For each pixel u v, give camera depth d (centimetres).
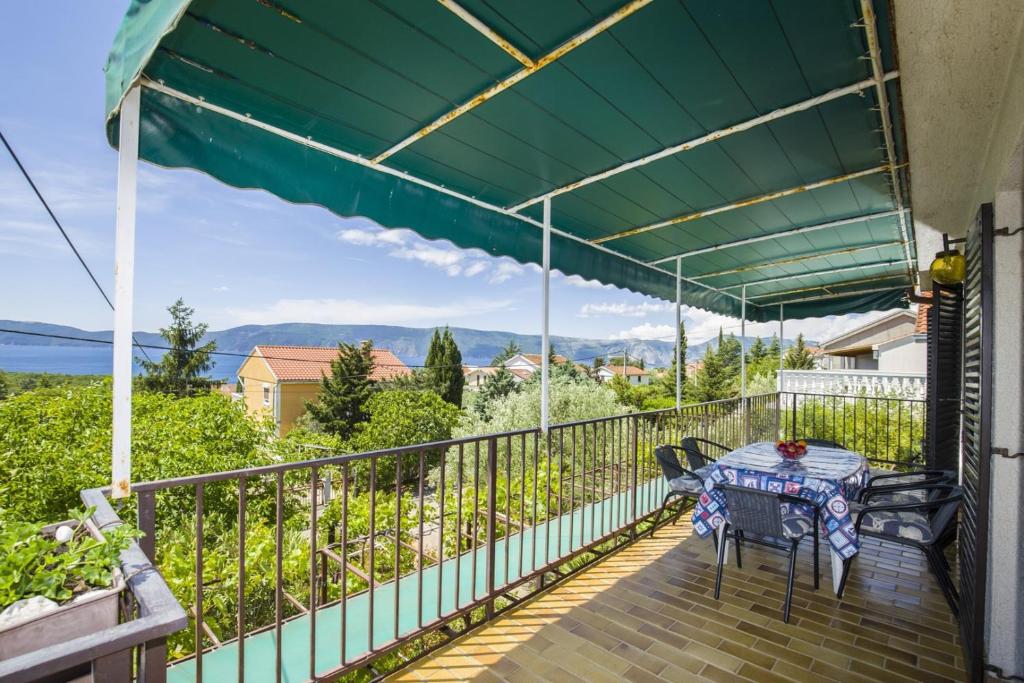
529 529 396
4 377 2961
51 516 920
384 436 2169
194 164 220
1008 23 149
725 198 353
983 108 202
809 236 445
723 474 322
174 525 858
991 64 173
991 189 236
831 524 277
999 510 213
